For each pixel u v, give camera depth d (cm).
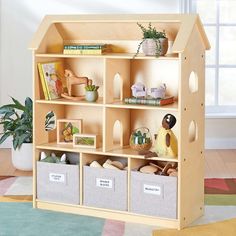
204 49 571
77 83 591
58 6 777
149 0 773
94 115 605
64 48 583
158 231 544
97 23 582
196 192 569
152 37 551
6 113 703
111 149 575
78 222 562
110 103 566
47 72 589
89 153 576
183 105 540
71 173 581
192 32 546
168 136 559
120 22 571
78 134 586
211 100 801
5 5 778
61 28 598
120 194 566
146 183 556
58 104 607
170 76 578
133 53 585
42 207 592
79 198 581
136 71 588
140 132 573
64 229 547
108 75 564
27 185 651
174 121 560
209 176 680
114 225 556
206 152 774
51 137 609
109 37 591
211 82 800
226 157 752
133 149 573
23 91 789
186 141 548
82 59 604
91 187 576
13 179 669
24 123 699
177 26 564
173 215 549
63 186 585
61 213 582
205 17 790
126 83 585
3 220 564
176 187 546
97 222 562
